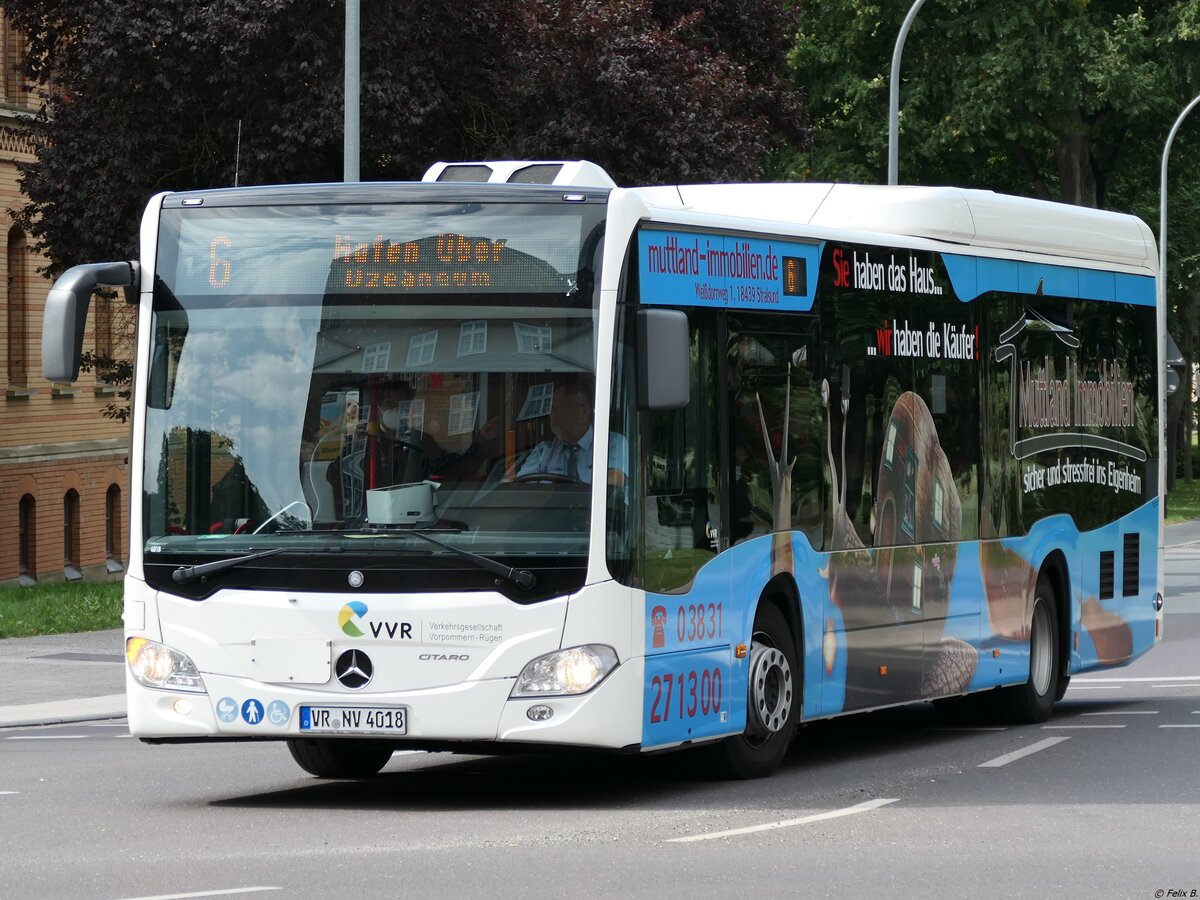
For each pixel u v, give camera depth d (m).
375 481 15.95
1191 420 121.94
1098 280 25.22
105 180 42.62
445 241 16.12
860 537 19.53
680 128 43.22
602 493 15.73
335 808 16.48
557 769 19.34
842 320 19.34
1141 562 26.41
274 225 16.42
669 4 51.50
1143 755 20.06
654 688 16.20
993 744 21.28
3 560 60.91
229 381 16.31
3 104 59.91
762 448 17.88
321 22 39.78
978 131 65.31
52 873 13.09
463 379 15.95
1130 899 12.18
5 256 61.28
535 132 43.12
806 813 15.83
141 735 16.39
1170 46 65.31
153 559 16.33
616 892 12.27
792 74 63.50
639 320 15.86
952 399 21.48
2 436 61.25
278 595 15.97
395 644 15.73
